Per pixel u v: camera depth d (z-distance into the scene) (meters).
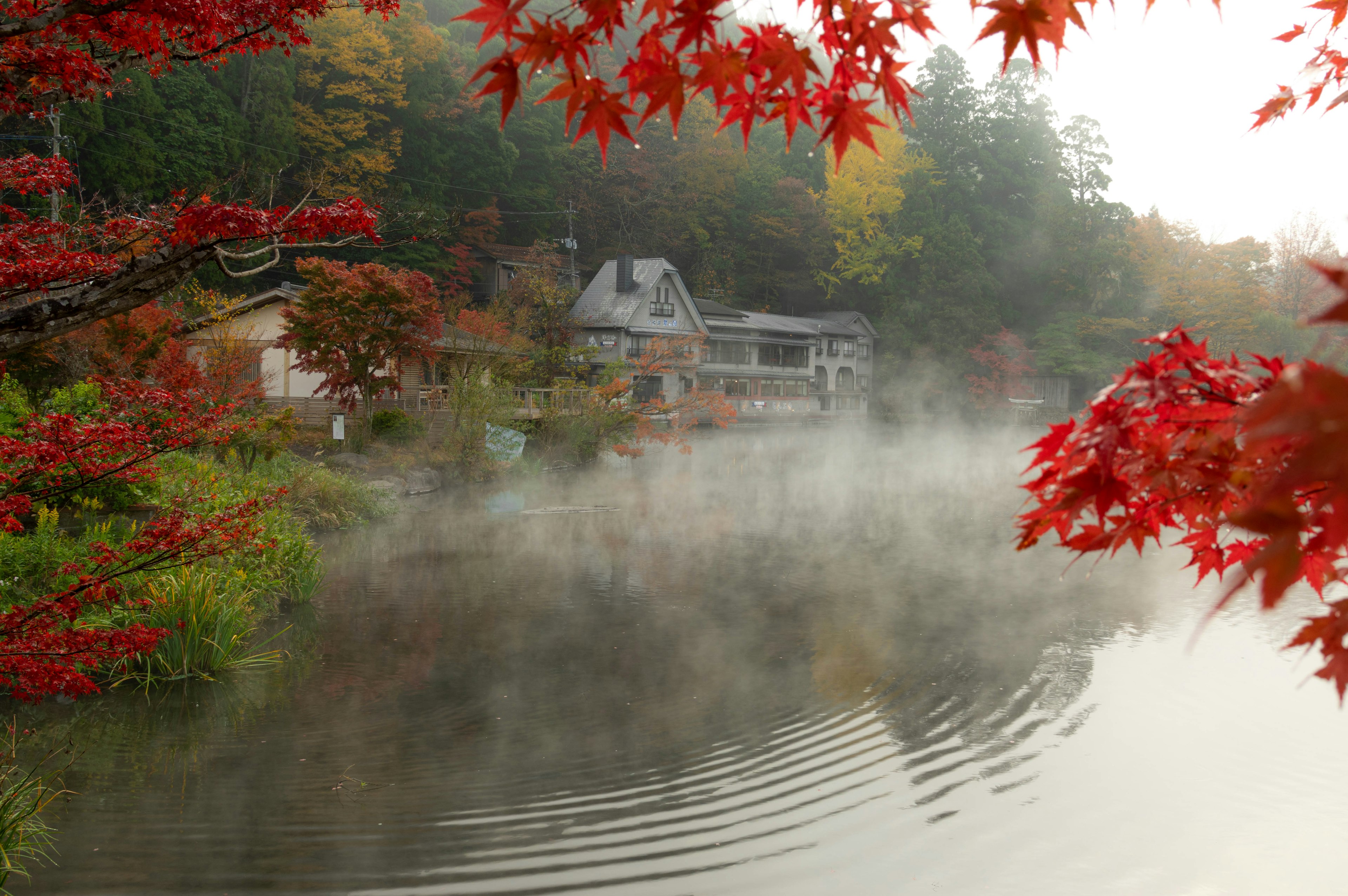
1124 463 1.83
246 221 4.37
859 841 6.14
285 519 13.89
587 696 9.03
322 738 7.82
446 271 48.34
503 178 55.91
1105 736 8.05
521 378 34.88
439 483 24.72
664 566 15.55
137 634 5.43
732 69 2.08
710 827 6.33
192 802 6.55
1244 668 9.96
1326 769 7.33
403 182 48.09
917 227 70.75
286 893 5.38
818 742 7.92
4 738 7.61
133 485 12.84
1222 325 61.12
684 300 53.12
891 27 1.97
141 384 6.25
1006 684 9.48
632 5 1.94
